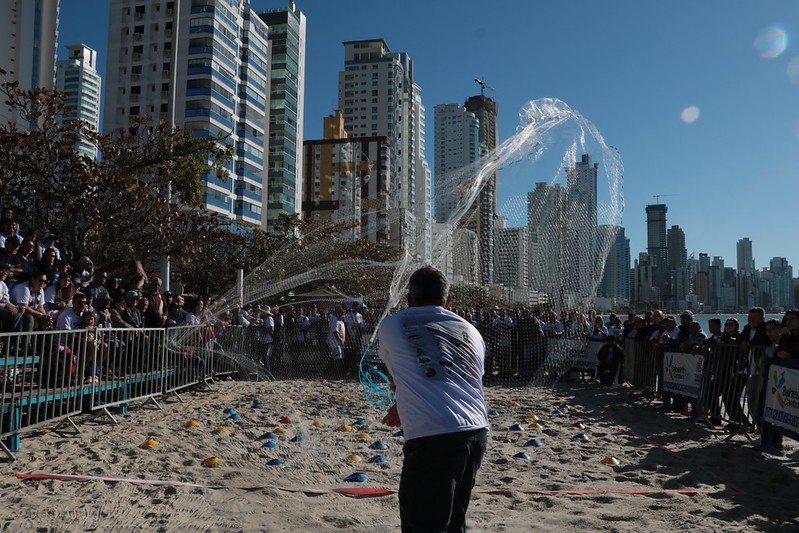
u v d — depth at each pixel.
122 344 8.76
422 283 3.18
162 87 82.44
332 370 15.95
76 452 6.46
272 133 103.88
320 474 5.88
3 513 4.51
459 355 2.93
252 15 92.62
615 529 4.33
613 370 13.86
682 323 10.41
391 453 6.84
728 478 5.88
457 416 2.76
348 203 108.19
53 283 9.62
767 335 7.85
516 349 14.57
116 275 16.25
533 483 5.64
